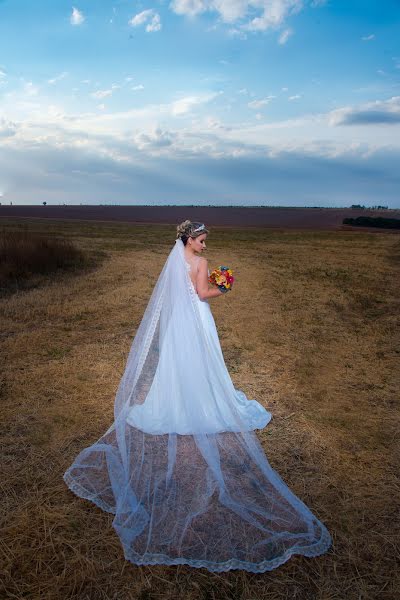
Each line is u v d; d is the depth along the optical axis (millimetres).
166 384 3547
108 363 5754
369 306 9742
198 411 3447
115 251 18812
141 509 2809
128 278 12211
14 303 8859
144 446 3365
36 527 2775
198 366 3486
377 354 6477
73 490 3076
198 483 3043
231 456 3309
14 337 6707
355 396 4992
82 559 2520
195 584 2381
